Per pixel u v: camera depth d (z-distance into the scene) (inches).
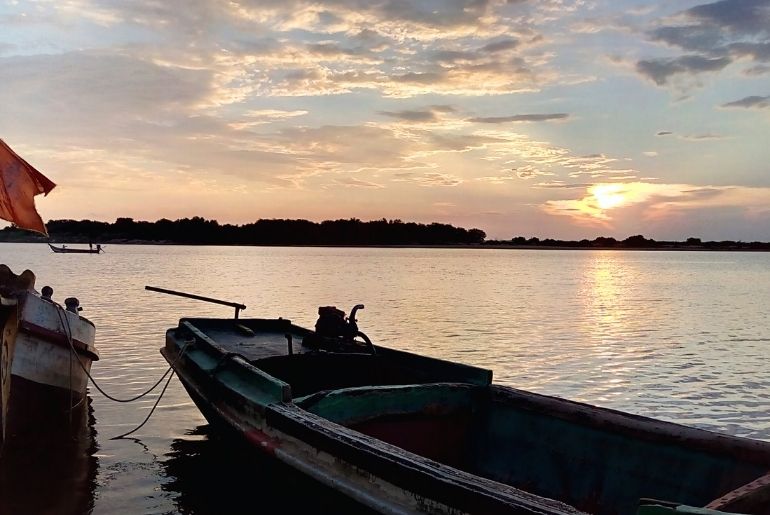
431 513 175.6
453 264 4362.7
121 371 578.2
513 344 802.2
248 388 285.3
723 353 752.3
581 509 237.5
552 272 3294.8
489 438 275.9
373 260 5017.2
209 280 2046.0
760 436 427.2
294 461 222.7
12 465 346.6
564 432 251.3
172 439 394.6
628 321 1082.7
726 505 146.2
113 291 1498.5
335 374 330.0
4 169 319.0
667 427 222.8
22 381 372.5
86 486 319.0
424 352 732.7
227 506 297.6
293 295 1520.7
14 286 375.6
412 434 268.7
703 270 3816.4
